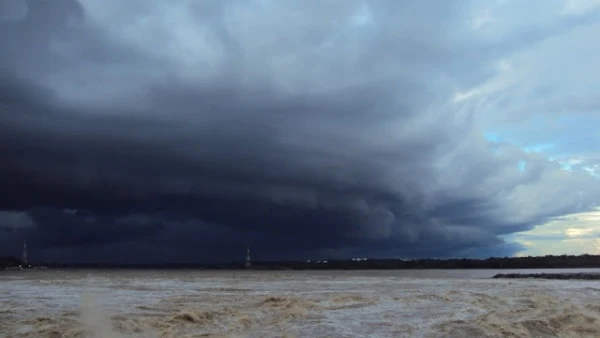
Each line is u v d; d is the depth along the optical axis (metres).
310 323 18.44
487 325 17.59
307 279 83.94
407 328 17.52
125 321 17.97
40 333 15.94
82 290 41.56
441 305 25.03
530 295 31.22
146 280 71.69
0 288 45.03
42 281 64.88
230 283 61.69
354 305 24.97
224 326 17.73
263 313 21.03
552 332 16.69
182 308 24.05
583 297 31.39
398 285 55.44
